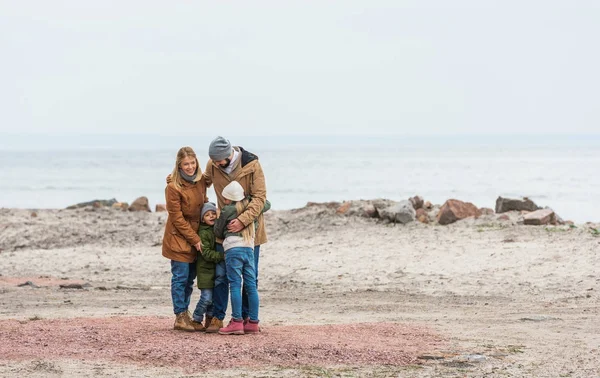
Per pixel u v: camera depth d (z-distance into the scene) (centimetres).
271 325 1056
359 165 11769
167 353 820
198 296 1445
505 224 2014
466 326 1060
